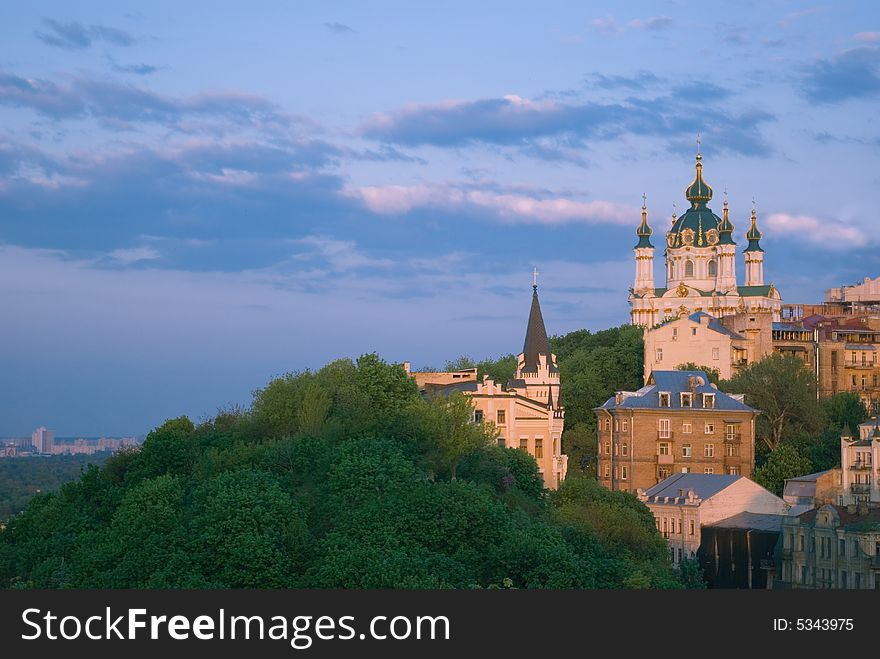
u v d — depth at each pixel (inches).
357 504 7194.9
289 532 6732.3
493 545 6722.4
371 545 6540.4
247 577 6432.1
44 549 7618.1
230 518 6673.2
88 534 7342.5
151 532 7012.8
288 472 7824.8
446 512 6781.5
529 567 6525.6
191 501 7588.6
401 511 6820.9
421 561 6387.8
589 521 7509.8
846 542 7652.6
